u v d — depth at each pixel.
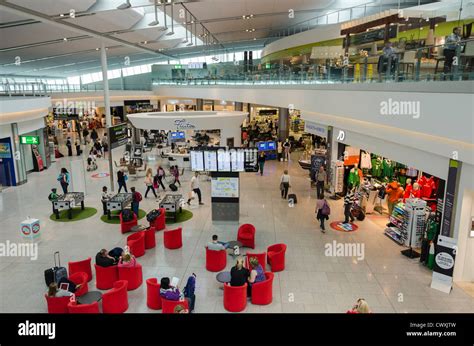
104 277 9.28
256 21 28.64
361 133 13.15
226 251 11.09
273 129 35.34
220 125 21.48
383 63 11.02
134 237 11.25
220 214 13.67
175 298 7.96
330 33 22.22
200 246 11.76
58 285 8.49
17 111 17.69
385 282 9.54
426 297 8.83
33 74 44.00
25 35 21.97
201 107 39.44
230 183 13.39
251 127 33.56
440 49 8.67
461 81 7.68
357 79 12.62
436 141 8.93
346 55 15.51
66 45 27.58
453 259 8.89
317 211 12.96
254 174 21.59
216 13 23.42
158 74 42.75
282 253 10.09
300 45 25.94
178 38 30.39
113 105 37.44
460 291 9.05
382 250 11.41
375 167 16.47
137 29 23.55
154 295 8.31
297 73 17.91
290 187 18.64
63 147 32.38
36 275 10.06
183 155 22.98
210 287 9.33
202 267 10.37
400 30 14.16
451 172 8.91
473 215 8.96
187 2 18.39
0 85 20.69
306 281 9.60
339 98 13.66
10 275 10.05
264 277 8.84
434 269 9.21
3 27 19.39
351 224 13.55
